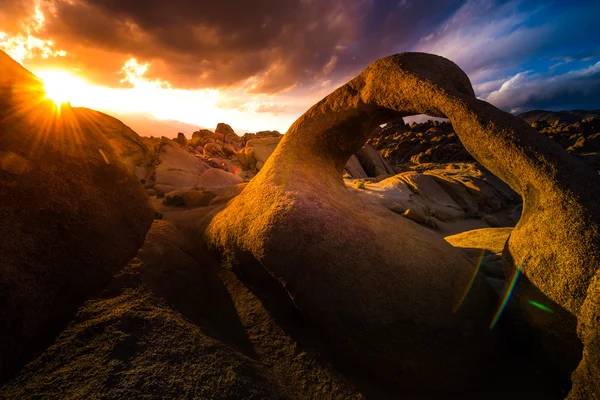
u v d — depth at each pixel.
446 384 2.22
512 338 2.42
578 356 1.81
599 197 1.84
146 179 12.05
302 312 2.26
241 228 2.79
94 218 2.37
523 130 2.15
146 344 1.86
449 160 37.25
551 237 1.94
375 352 2.15
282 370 2.19
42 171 2.11
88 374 1.60
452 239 5.44
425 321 2.25
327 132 3.64
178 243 3.66
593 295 1.62
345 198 3.28
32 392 1.50
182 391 1.62
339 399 2.01
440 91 2.49
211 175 11.55
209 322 2.63
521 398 2.14
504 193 14.40
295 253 2.30
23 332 1.69
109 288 2.32
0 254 1.68
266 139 23.17
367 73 3.17
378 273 2.31
